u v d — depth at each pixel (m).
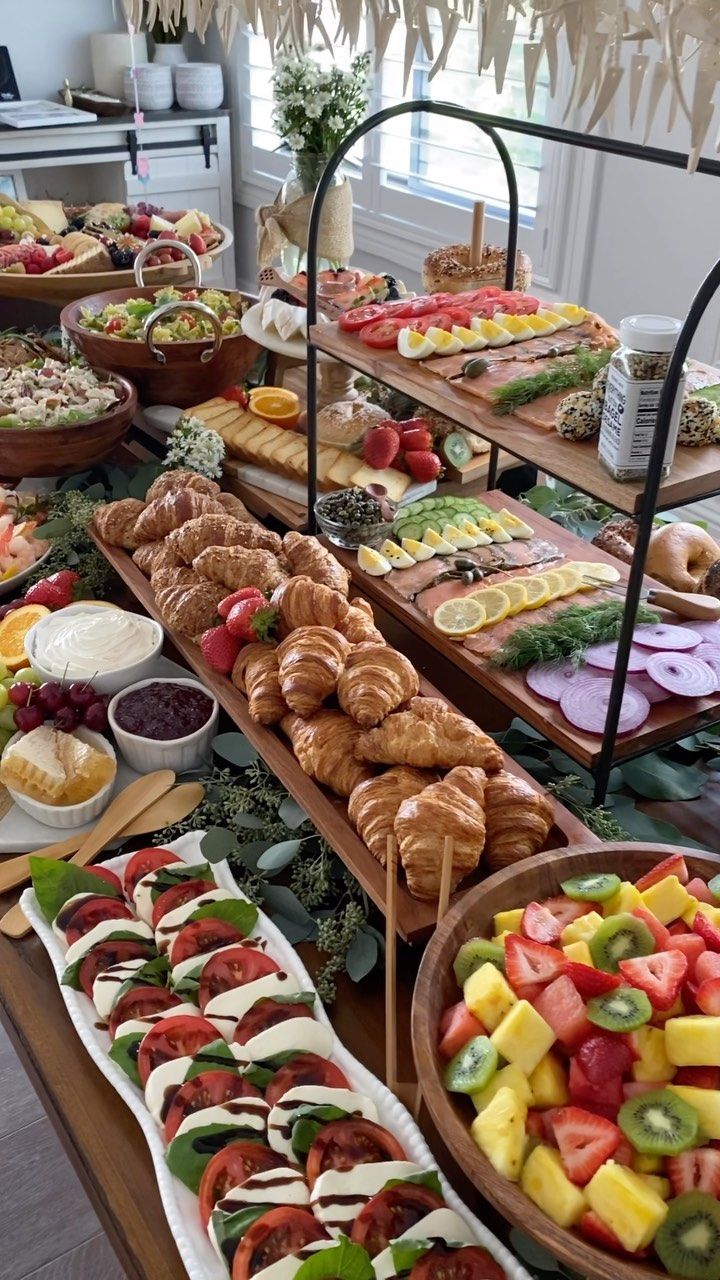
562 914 0.91
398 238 3.41
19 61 4.16
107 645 1.45
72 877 1.14
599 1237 0.70
